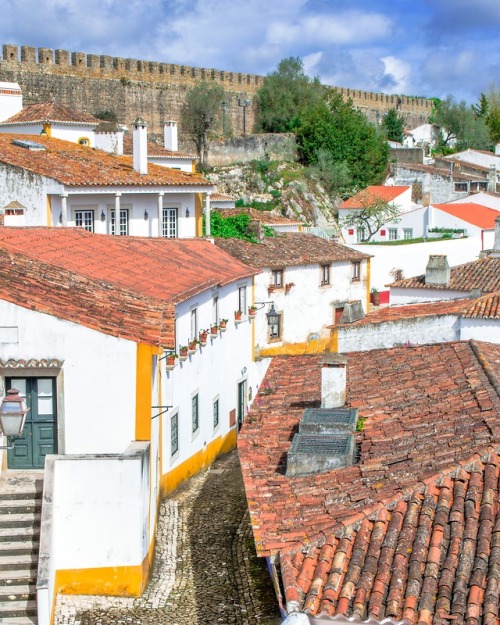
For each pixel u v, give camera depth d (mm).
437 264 35031
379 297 48562
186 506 22266
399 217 64438
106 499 16078
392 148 88688
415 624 10148
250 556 18828
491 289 33906
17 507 16422
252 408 18891
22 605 15031
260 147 73750
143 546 16547
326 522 12547
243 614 15953
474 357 18672
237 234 40500
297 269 39062
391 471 13914
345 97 96125
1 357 16938
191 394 24828
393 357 20469
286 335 38906
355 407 17391
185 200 35969
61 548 16047
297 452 15047
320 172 72188
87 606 15875
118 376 17047
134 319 17984
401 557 11188
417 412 16312
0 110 44062
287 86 80438
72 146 36750
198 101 72375
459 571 10828
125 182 32031
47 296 17703
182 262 27703
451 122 109375
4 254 20266
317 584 10898
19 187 30984
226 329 28797
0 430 17250
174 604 16312
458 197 76750
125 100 69250
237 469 26375
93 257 23516
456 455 13625
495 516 11773
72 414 17141
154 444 19406
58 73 64000
